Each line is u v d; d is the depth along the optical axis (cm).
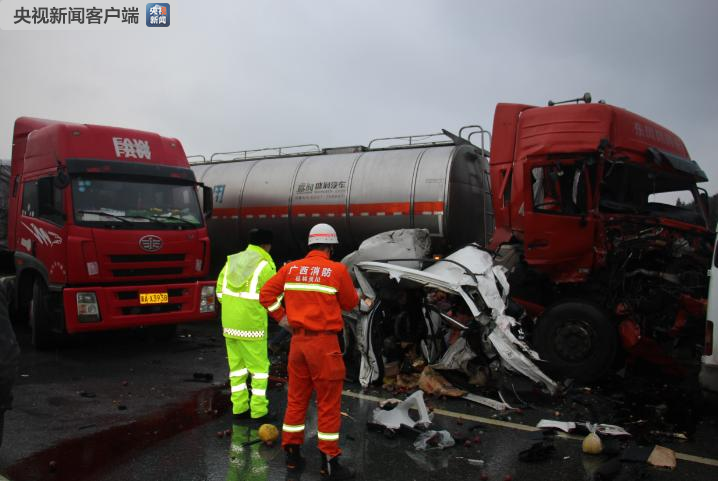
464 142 1078
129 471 430
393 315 697
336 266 439
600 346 676
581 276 711
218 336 998
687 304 654
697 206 856
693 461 465
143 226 811
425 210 1005
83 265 761
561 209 721
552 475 434
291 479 419
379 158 1095
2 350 282
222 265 1341
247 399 557
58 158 806
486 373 665
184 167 905
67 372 725
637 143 753
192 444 486
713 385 540
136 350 867
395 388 659
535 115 775
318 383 422
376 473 432
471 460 458
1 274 1023
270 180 1207
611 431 514
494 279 682
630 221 696
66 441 489
